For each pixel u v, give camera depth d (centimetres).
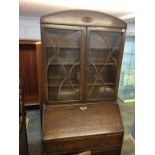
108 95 177
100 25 145
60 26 139
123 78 337
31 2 142
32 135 224
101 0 132
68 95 168
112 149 170
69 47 152
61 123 157
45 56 147
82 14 140
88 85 168
